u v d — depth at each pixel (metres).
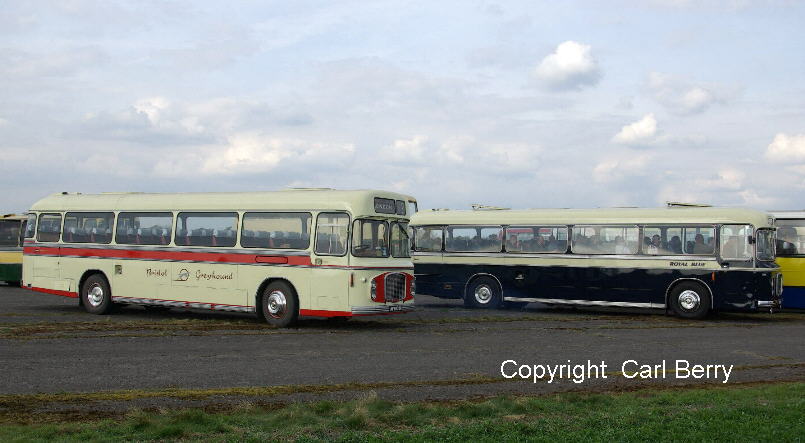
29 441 7.87
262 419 9.13
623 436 8.45
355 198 18.62
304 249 18.92
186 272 20.38
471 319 21.80
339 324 20.08
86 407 9.94
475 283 25.80
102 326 18.38
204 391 11.06
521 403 10.09
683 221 23.09
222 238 19.98
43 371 12.42
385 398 10.80
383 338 17.27
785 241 25.39
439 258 26.33
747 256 22.30
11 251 32.34
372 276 18.56
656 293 23.20
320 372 12.77
